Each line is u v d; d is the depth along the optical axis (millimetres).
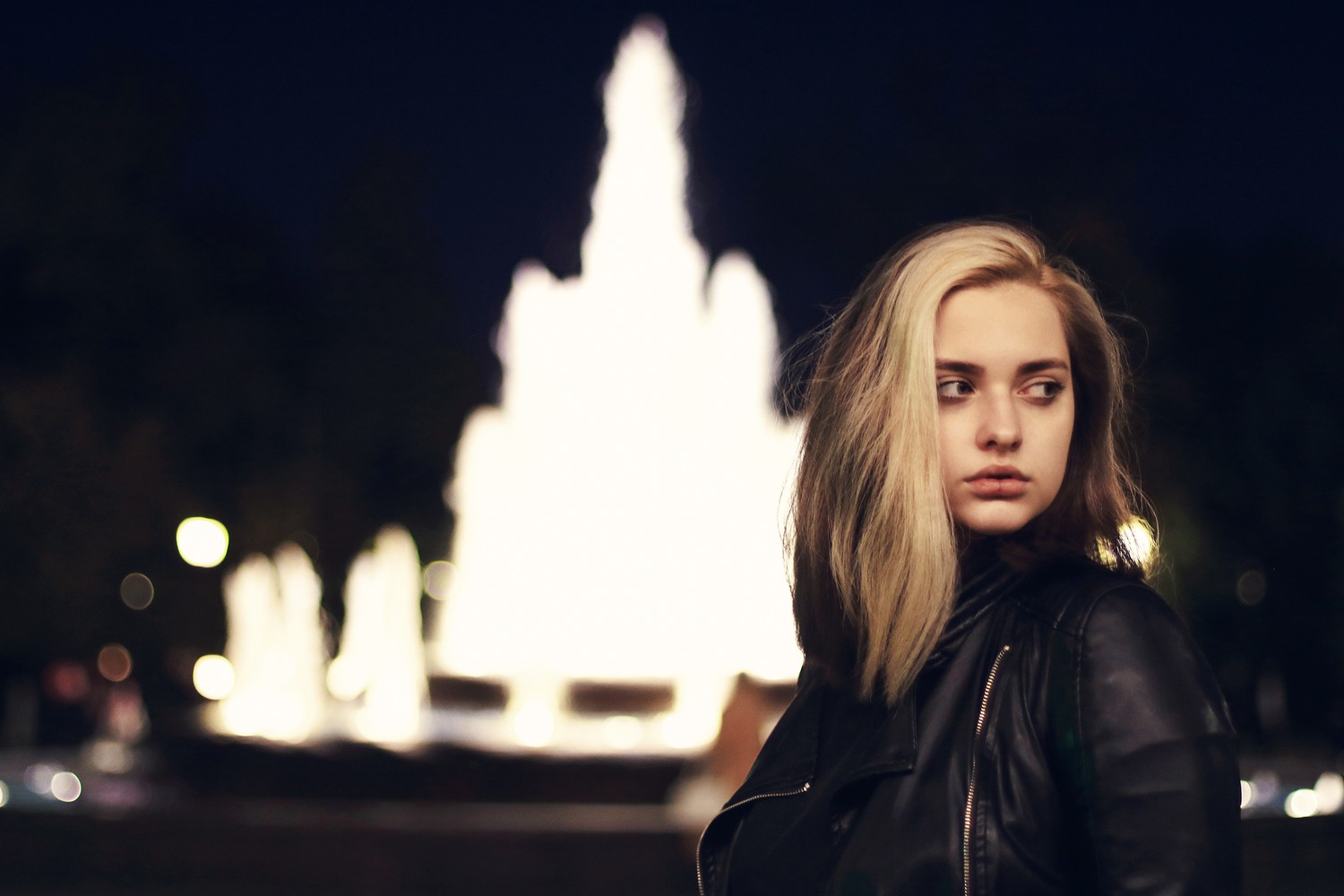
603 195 22422
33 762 21312
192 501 52031
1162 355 36750
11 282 51781
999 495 1912
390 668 24266
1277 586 37938
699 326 20859
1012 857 1782
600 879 12352
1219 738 1715
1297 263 50719
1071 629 1802
